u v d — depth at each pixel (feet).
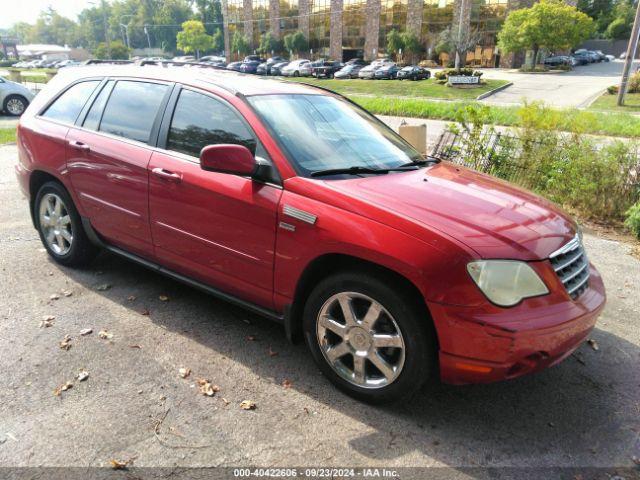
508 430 9.06
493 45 182.70
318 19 220.43
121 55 254.68
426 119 67.00
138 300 13.32
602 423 9.37
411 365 8.71
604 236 20.44
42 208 15.07
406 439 8.71
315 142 10.98
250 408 9.32
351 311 9.31
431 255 8.25
